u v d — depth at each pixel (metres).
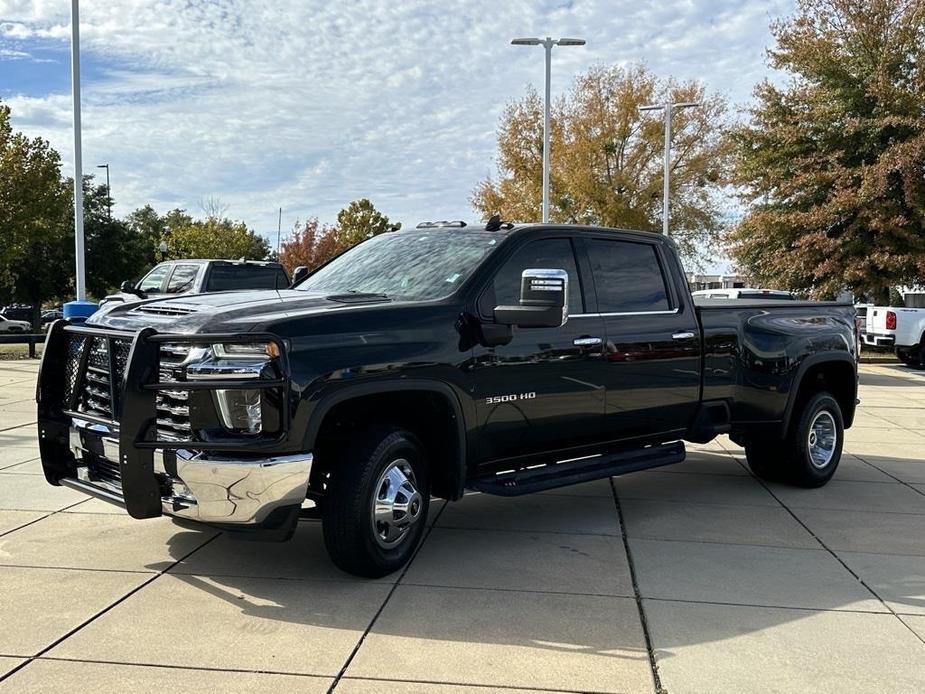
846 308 7.78
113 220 47.06
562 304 4.57
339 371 4.25
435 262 5.37
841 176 22.69
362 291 5.34
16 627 3.88
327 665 3.55
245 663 3.56
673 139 36.84
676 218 38.22
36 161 21.48
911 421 11.68
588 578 4.75
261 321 4.22
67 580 4.53
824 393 7.37
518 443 5.32
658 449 6.24
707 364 6.46
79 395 4.81
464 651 3.72
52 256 42.38
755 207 26.09
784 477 7.33
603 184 36.34
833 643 3.92
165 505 4.30
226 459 4.09
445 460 4.92
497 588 4.54
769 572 4.94
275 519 4.14
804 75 24.59
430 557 5.09
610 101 37.12
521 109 37.62
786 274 24.28
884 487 7.39
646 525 5.95
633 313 5.98
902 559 5.25
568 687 3.41
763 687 3.46
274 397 4.09
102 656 3.60
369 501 4.46
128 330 4.45
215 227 49.47
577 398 5.52
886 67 22.91
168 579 4.57
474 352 4.89
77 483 4.78
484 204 39.75
